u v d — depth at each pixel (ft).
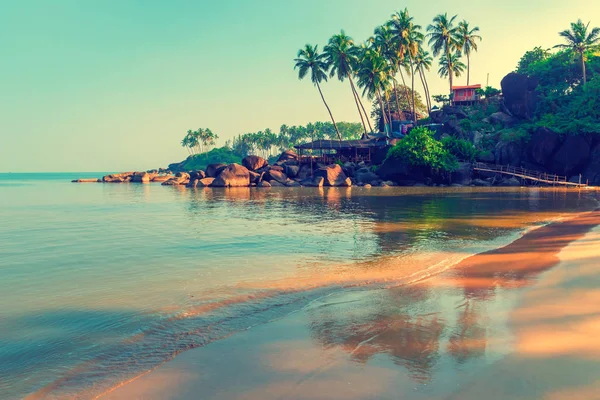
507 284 27.86
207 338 19.38
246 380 15.14
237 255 41.16
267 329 20.35
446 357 16.58
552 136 183.01
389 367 15.80
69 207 111.14
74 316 23.09
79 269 35.88
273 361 16.65
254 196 146.00
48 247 47.91
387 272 32.27
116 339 19.58
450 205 95.61
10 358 17.67
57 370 16.48
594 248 40.01
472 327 19.90
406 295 25.75
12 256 42.45
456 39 255.09
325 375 15.29
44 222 75.31
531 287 26.86
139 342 19.13
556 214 74.54
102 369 16.43
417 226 60.54
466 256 38.06
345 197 130.82
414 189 171.42
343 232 56.34
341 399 13.58
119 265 37.29
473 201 106.83
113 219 79.15
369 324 20.68
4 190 234.38
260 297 26.04
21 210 103.40
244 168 228.02
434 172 196.24
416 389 14.08
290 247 45.24
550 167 187.83
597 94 186.50
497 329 19.56
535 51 268.82
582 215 72.33
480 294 25.63
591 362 15.80
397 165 203.41
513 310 22.30
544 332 18.95
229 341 18.90
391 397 13.62
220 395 14.11
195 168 593.83
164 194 169.48
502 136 201.87
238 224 67.51
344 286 28.30
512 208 86.79
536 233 51.62
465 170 196.75
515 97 224.33
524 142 193.16
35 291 28.63
